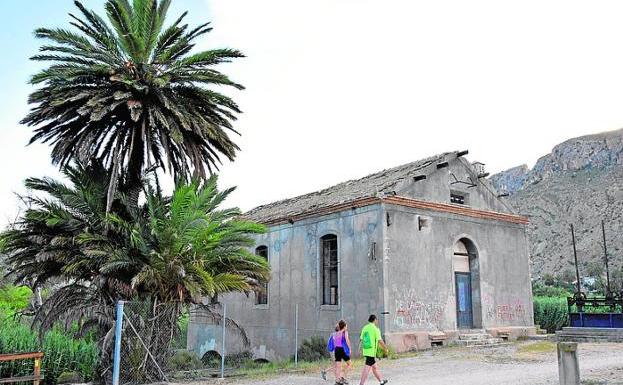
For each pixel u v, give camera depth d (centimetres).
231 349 2548
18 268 1411
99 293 1358
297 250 2242
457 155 2230
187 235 1379
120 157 1497
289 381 1295
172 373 1472
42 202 1384
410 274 1917
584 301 2130
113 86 1501
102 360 1290
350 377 1324
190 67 1593
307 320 2131
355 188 2278
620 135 12638
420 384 1162
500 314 2212
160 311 1343
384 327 1797
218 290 1383
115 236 1420
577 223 10231
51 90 1445
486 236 2245
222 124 1673
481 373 1312
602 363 1402
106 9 1455
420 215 2003
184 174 1542
